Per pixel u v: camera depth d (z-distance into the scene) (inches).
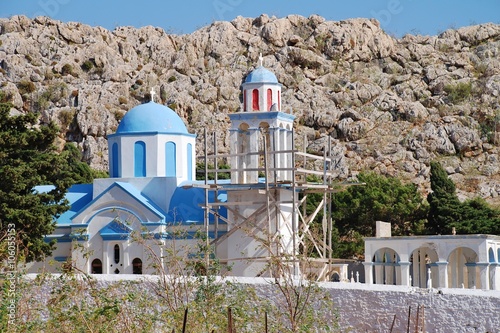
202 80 6299.2
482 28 6855.3
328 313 1338.6
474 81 6264.8
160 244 1732.3
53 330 1311.5
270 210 2348.7
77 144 5748.0
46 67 6220.5
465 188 5354.3
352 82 6323.8
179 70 6446.9
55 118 5836.6
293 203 2228.1
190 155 2790.4
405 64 6565.0
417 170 5546.3
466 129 5748.0
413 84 6338.6
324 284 1363.2
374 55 6648.6
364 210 4035.4
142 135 2711.6
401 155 5639.8
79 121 5816.9
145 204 2549.2
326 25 6771.7
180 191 2630.4
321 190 2413.9
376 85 6294.3
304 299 1342.3
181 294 1405.0
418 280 2506.2
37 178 2418.8
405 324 1304.1
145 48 6648.6
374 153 5674.2
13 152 2461.9
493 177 5457.7
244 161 2418.8
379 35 6697.8
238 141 2442.2
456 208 4055.1
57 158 2496.3
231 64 6550.2
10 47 6294.3
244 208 2394.2
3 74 6136.8
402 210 4052.7
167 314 1279.5
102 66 6304.1
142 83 6225.4
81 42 6501.0
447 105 6063.0
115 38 6663.4
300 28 6825.8
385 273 2546.8
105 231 2571.4
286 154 2463.1
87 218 2598.4
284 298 1379.2
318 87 6264.8
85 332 1274.6
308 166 5418.3
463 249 2452.0
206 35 6747.1
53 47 6407.5
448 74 6378.0
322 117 5910.4
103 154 5654.5
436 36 6879.9
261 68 2493.8
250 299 1384.1
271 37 6697.8
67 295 1406.3
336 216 4001.0
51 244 2434.8
